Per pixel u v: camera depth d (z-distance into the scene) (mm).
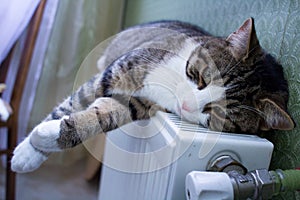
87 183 1834
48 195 1674
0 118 1259
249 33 661
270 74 672
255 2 795
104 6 1877
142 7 1790
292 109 625
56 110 774
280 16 695
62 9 1718
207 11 1074
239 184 461
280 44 686
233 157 539
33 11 1262
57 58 1771
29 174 1801
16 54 1386
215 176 463
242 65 688
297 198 576
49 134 650
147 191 676
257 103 656
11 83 1408
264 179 474
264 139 585
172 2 1401
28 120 1688
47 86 1768
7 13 1239
